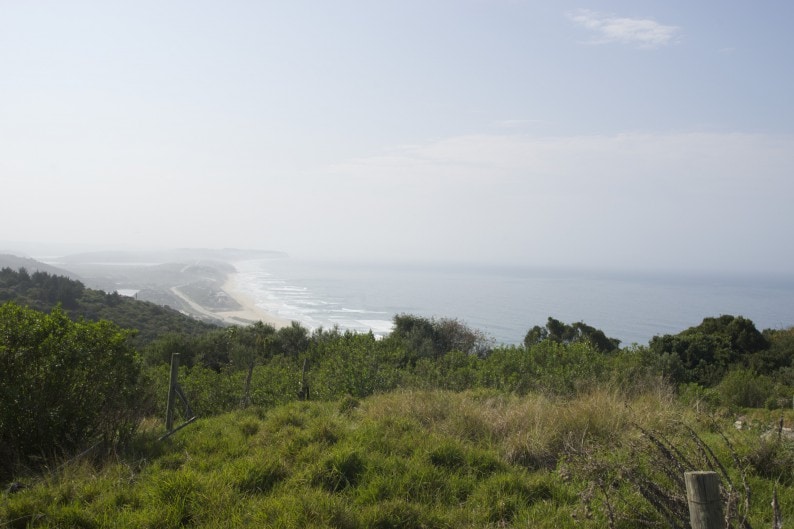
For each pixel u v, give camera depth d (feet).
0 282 197.88
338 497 15.76
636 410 23.77
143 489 16.94
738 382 44.60
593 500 15.15
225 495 15.93
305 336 114.21
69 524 14.82
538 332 111.04
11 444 20.62
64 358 21.76
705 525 9.88
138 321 200.34
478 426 22.85
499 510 15.38
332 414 27.07
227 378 50.49
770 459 18.40
